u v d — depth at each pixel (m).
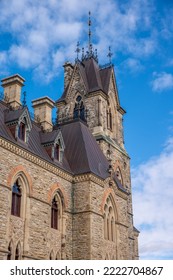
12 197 31.48
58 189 36.78
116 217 42.03
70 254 36.53
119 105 60.81
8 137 32.16
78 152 42.00
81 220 37.41
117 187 43.28
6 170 30.64
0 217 29.06
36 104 45.25
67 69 63.62
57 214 36.72
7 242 29.44
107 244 39.34
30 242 31.83
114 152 53.47
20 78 41.62
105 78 60.47
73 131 45.00
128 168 56.88
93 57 63.31
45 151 38.06
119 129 59.44
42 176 34.91
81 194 38.41
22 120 34.28
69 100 59.31
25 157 33.12
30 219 32.34
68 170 39.06
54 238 35.22
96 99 56.09
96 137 51.69
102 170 42.12
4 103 37.78
